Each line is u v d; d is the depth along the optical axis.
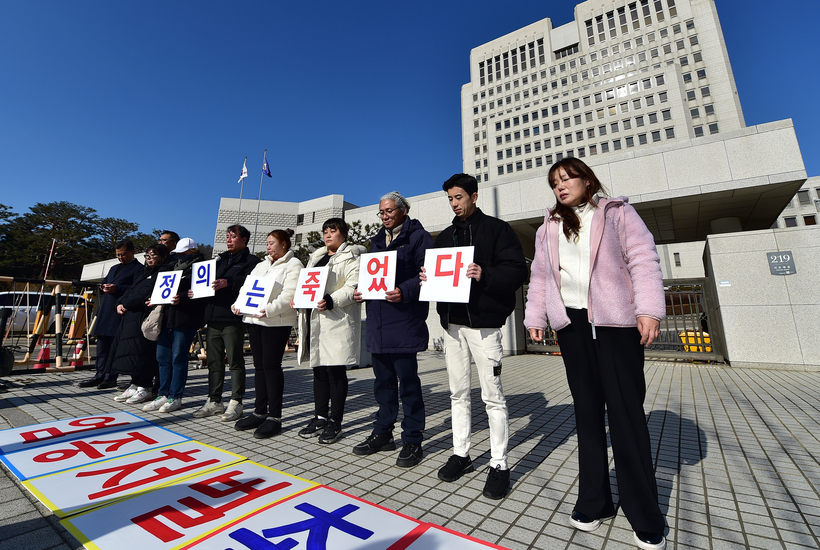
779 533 1.63
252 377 6.48
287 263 3.50
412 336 2.57
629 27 57.91
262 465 2.37
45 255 45.56
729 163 8.60
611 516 1.77
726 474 2.29
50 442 2.77
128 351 4.17
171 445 2.74
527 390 5.15
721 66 50.91
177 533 1.55
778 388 4.99
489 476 2.07
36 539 1.51
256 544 1.47
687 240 13.61
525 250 13.78
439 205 12.14
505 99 68.12
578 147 59.28
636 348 1.69
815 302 6.55
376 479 2.21
